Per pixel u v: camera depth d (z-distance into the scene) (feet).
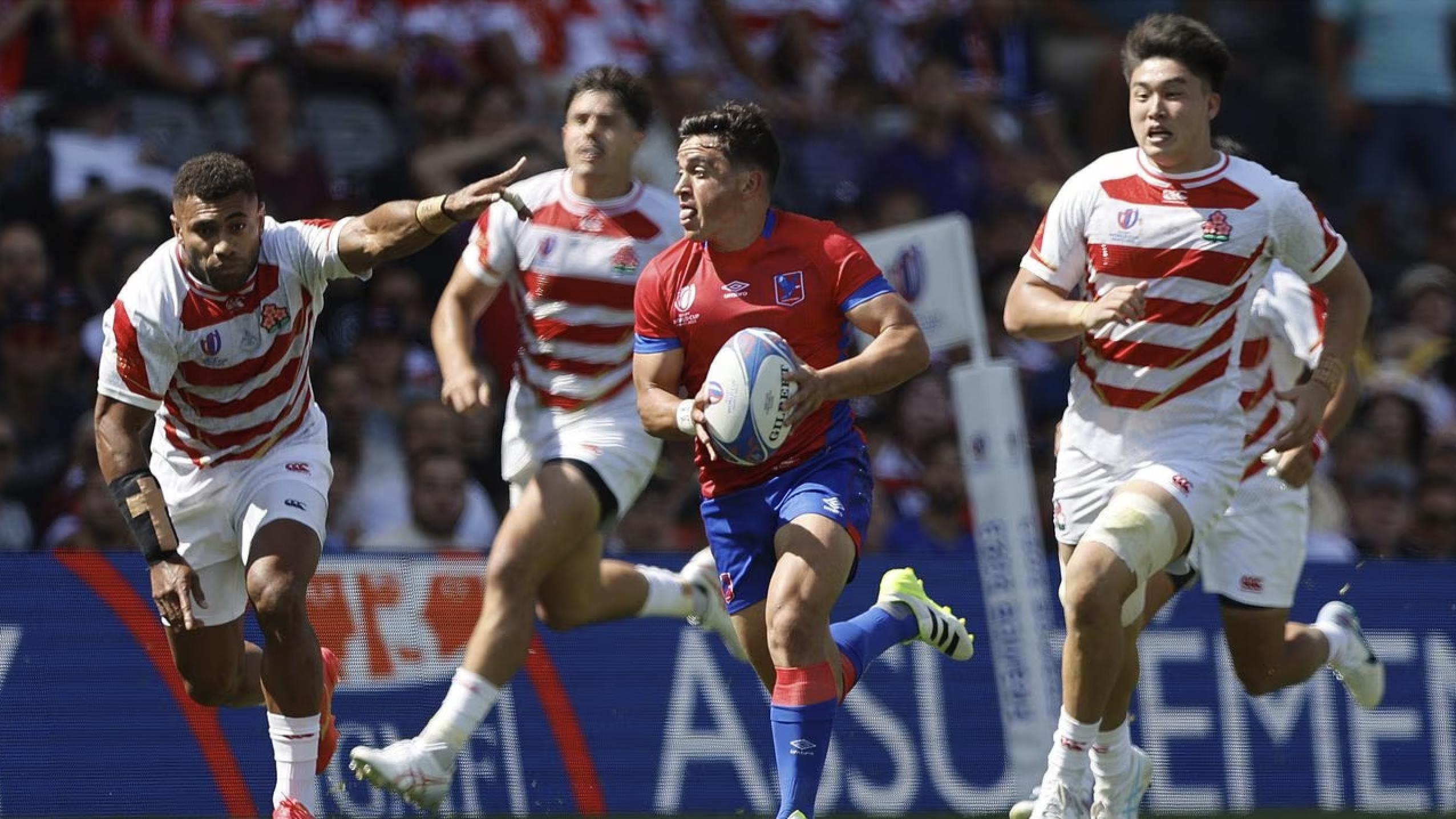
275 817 60.34
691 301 60.85
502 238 72.95
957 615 86.28
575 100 72.38
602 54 130.93
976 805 84.43
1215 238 61.16
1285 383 77.92
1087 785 61.72
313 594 81.61
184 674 67.05
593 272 71.92
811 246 60.75
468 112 121.70
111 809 78.69
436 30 126.41
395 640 82.33
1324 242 62.85
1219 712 86.69
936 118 133.69
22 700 78.74
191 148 119.85
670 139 125.18
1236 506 76.23
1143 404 62.54
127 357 58.95
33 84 120.67
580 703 82.89
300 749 60.70
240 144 118.73
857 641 65.10
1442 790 87.40
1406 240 142.51
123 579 80.33
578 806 82.12
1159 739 86.07
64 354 109.81
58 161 115.65
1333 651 80.94
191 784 79.41
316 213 118.11
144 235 114.32
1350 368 74.59
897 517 112.06
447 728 66.80
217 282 58.80
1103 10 150.51
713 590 82.12
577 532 70.54
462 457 107.45
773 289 60.49
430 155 119.55
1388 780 87.20
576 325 72.18
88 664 79.46
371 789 80.74
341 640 81.66
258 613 59.72
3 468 105.70
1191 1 149.69
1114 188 62.44
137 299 58.95
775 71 136.46
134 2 122.72
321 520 62.28
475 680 67.82
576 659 83.20
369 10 126.21
